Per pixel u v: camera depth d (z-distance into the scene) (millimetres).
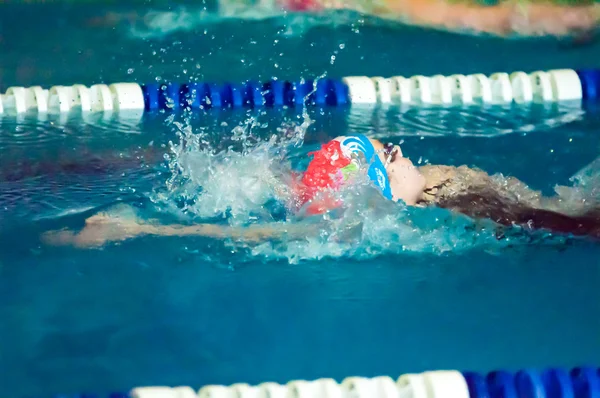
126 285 3965
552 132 6285
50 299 3826
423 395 3033
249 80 7762
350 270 4141
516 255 4289
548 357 3404
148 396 3057
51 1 10164
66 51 8664
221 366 3348
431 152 5793
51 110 7020
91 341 3514
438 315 3732
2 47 8766
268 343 3521
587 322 3656
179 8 9883
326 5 9844
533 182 5191
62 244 4320
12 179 5184
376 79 7641
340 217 4473
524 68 8188
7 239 4363
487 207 4699
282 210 4648
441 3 9750
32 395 3162
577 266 4160
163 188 4984
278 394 3102
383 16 9656
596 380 3201
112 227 4504
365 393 3066
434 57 8531
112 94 7191
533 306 3803
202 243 4363
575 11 9539
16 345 3492
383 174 4602
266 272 4113
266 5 9867
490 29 9359
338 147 4637
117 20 9562
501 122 6609
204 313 3746
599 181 5176
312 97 7320
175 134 6234
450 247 4352
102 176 5242
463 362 3371
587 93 7430
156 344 3506
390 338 3559
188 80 7762
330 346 3490
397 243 4375
